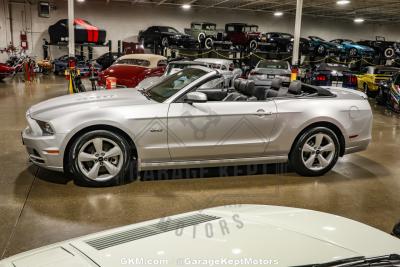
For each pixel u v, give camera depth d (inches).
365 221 155.9
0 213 149.1
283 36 901.8
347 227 74.1
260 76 558.9
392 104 490.0
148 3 1026.7
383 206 171.9
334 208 167.5
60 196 167.6
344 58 930.1
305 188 190.4
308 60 966.4
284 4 914.1
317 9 995.9
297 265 55.9
